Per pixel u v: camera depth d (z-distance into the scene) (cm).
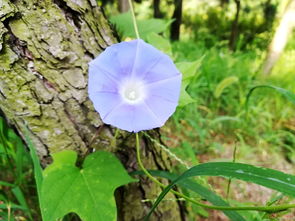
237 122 36
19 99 14
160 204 19
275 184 10
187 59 45
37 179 13
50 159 16
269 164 32
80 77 14
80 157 16
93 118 15
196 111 35
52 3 13
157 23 21
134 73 13
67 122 15
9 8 12
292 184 10
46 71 14
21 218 20
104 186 14
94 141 16
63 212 13
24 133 15
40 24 13
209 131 36
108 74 13
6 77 13
